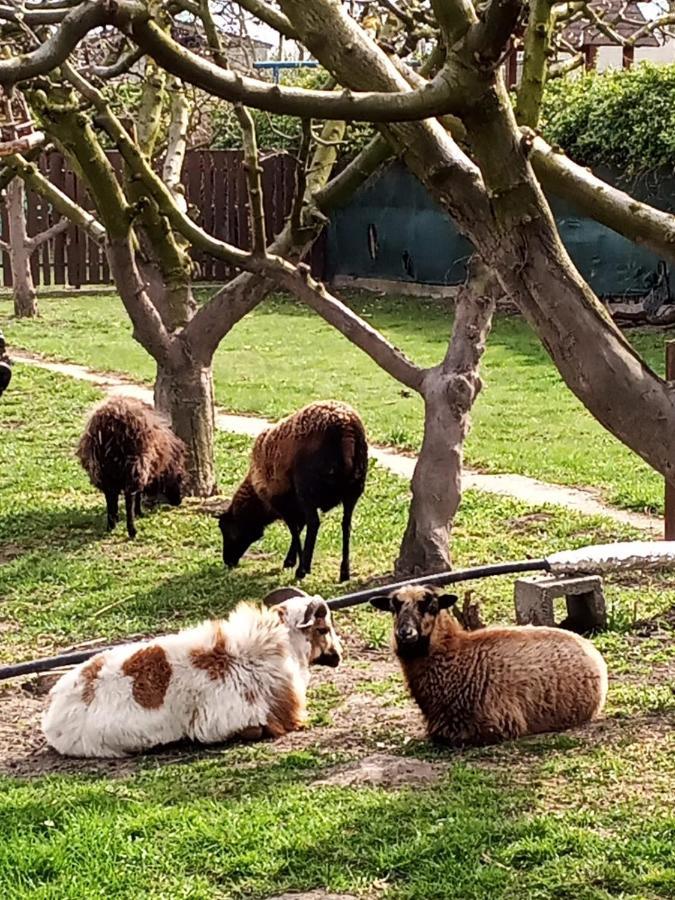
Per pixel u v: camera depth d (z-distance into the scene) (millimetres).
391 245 26766
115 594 9734
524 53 8406
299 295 9953
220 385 17781
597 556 8453
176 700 7191
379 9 10172
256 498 10195
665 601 8883
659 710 7289
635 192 21734
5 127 8141
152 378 18438
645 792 6383
